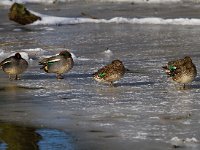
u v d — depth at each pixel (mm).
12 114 14828
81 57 22609
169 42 25812
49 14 36969
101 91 17016
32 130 13523
